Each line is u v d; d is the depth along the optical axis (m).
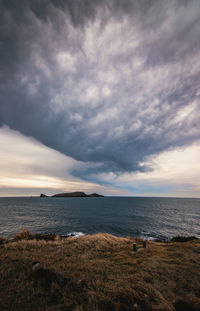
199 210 70.50
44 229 33.03
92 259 9.01
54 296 4.65
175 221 41.97
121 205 96.12
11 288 4.84
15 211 64.25
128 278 6.34
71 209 72.31
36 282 5.32
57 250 10.16
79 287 5.27
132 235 28.84
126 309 4.28
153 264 8.11
